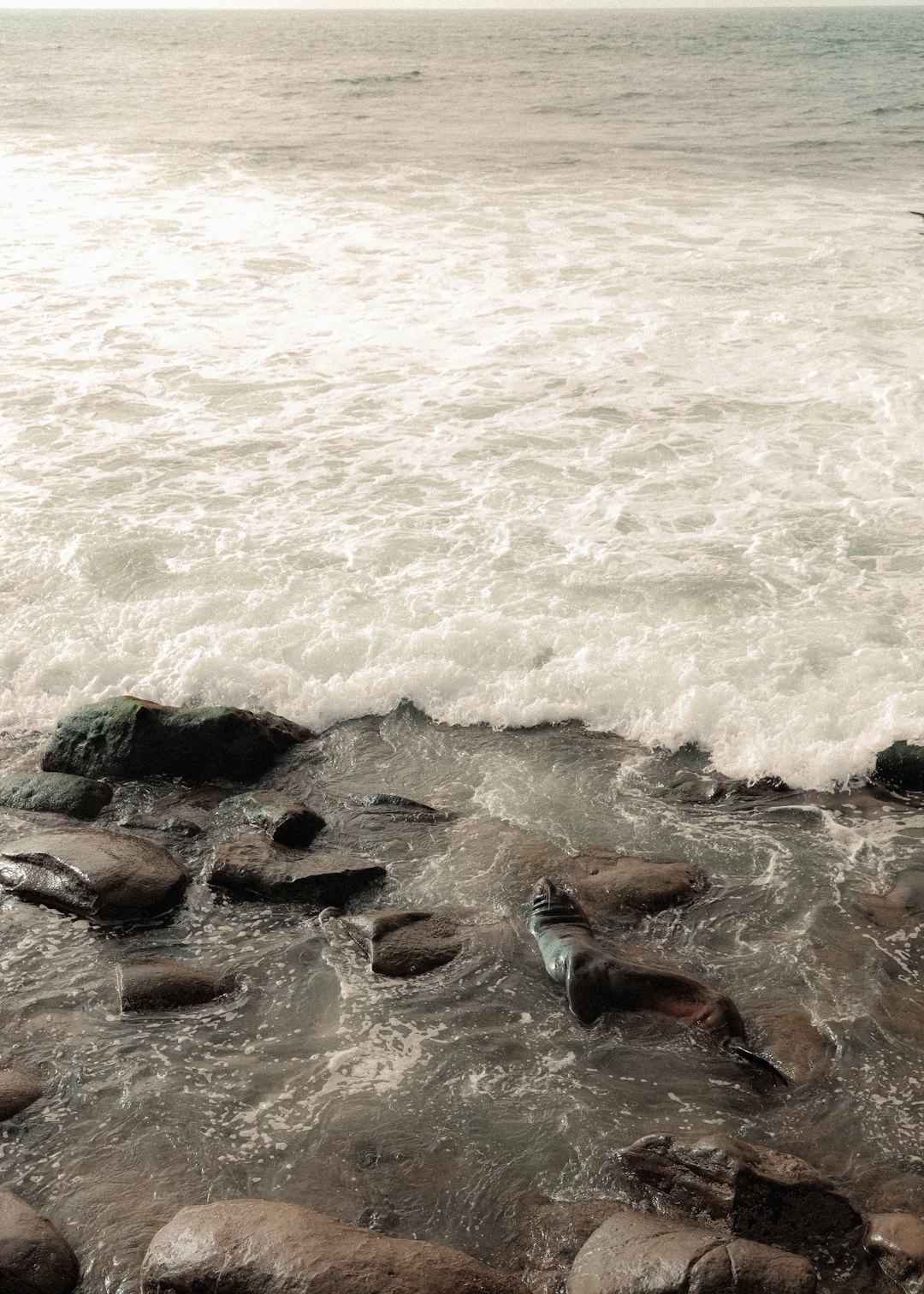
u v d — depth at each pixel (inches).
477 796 234.7
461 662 275.3
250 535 339.6
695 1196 136.1
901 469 375.9
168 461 393.4
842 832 219.1
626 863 206.7
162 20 6939.0
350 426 422.9
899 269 616.4
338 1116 153.6
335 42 2935.5
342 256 658.2
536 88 1536.7
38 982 180.9
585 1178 142.7
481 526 344.2
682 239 692.1
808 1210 133.1
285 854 210.7
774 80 1578.5
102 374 474.6
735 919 194.1
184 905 200.2
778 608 293.9
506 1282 124.0
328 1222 129.0
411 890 203.5
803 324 525.3
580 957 175.6
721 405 435.8
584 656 273.4
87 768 243.9
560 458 392.8
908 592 300.4
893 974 179.9
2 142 1053.2
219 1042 167.3
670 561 321.1
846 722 246.1
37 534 339.3
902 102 1317.7
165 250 673.0
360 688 267.9
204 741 241.8
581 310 556.1
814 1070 160.6
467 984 178.5
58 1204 140.6
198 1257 124.1
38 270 626.5
